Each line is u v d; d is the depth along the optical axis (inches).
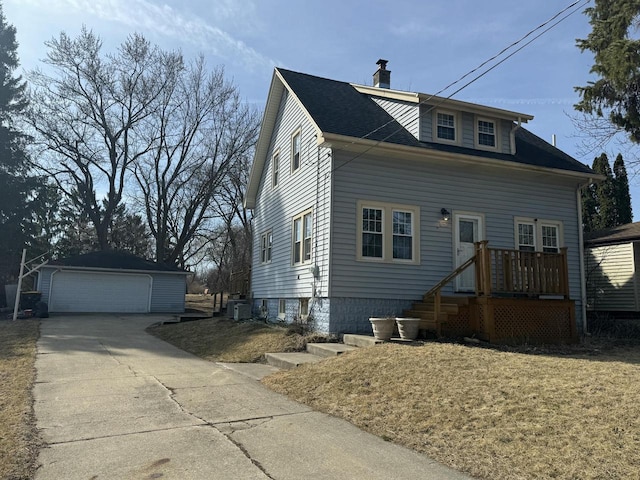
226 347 460.1
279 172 637.3
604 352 386.6
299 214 543.5
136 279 1068.5
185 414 228.1
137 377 318.0
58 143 1295.5
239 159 1419.8
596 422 189.9
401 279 472.4
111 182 1354.6
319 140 453.1
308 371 313.0
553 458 163.0
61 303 988.6
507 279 422.0
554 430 185.5
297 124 577.9
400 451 178.5
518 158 539.2
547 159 568.4
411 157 483.8
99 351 433.4
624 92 521.7
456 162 498.3
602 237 666.2
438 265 490.6
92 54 1270.9
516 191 538.3
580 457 162.2
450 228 500.7
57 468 159.9
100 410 233.8
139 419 218.7
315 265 478.0
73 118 1285.7
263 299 656.4
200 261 2003.0
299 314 521.7
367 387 263.9
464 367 283.0
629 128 530.0
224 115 1405.0
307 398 259.0
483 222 516.1
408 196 486.6
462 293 497.0
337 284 447.2
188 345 497.0
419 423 206.4
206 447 181.6
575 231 564.1
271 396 268.4
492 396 229.1
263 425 211.2
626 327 539.8
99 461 166.6
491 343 397.1
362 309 453.7
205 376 327.6
